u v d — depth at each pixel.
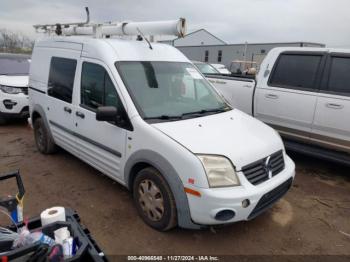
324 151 4.72
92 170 4.74
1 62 8.34
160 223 3.08
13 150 5.64
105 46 3.74
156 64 3.85
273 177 3.06
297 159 5.61
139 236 3.11
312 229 3.38
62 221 1.94
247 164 2.85
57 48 4.74
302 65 4.89
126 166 3.36
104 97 3.62
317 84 4.69
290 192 4.27
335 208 3.86
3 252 1.64
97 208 3.63
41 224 2.04
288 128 5.10
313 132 4.79
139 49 3.90
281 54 5.19
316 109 4.64
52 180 4.38
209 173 2.67
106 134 3.60
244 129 3.35
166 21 3.98
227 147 2.87
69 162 5.05
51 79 4.78
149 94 3.48
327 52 4.66
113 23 4.68
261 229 3.33
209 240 3.10
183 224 2.86
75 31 5.07
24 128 7.33
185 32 3.90
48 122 4.96
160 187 3.00
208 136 3.00
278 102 5.10
